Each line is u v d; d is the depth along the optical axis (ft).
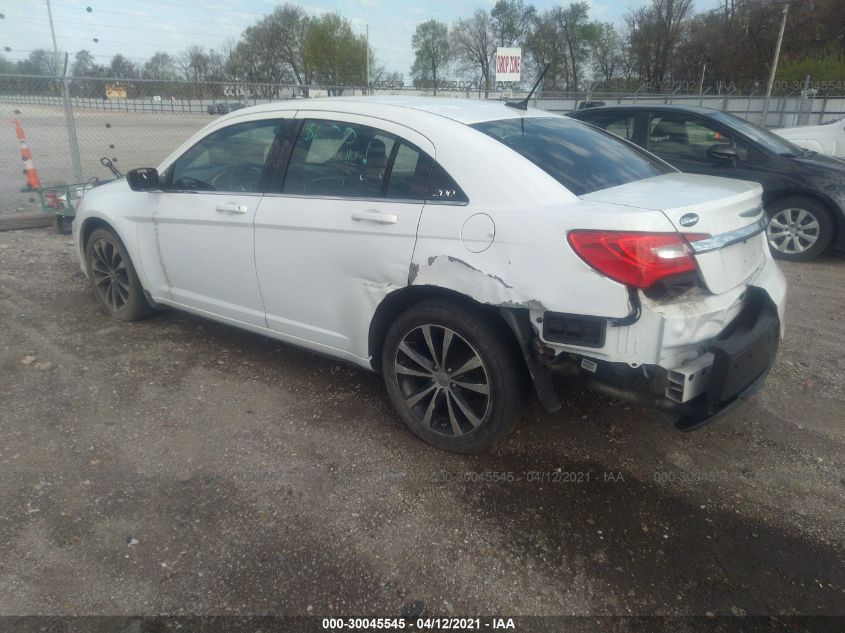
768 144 23.50
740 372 8.79
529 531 9.06
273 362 14.35
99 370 13.78
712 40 169.89
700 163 24.14
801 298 19.26
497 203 9.40
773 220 23.80
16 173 38.11
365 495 9.76
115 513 9.27
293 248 11.71
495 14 170.60
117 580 8.07
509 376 9.72
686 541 8.93
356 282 10.96
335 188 11.36
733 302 9.19
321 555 8.54
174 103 36.81
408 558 8.53
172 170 14.23
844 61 123.34
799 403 12.75
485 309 9.78
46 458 10.54
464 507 9.53
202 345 15.24
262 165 12.53
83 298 18.29
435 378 10.56
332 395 12.84
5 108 32.53
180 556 8.48
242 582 8.08
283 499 9.64
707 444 11.29
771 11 157.58
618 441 11.32
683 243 8.40
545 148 10.66
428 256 9.84
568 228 8.66
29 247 23.90
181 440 11.16
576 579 8.23
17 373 13.55
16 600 7.73
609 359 8.61
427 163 10.27
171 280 14.46
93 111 35.42
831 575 8.36
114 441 11.08
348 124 11.46
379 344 11.35
